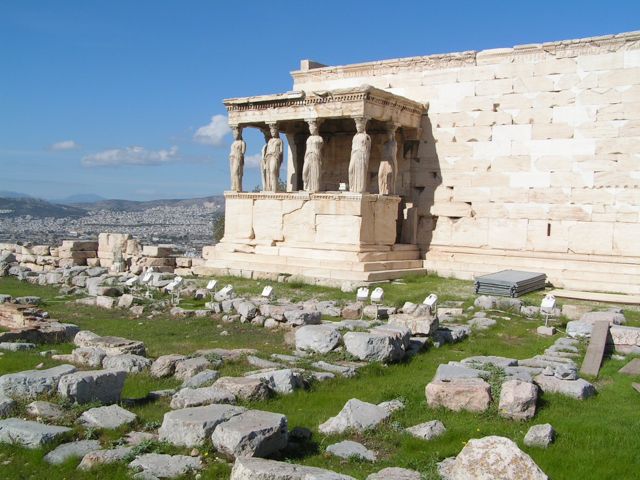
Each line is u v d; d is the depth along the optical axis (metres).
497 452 6.97
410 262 27.20
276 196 27.41
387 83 30.09
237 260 27.64
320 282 24.06
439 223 28.64
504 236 27.11
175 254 31.94
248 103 28.33
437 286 23.98
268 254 27.39
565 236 25.86
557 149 26.05
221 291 20.97
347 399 10.44
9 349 13.79
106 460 7.58
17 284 26.86
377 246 26.22
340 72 31.55
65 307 20.56
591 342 13.84
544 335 16.28
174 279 24.06
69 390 9.32
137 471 7.38
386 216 26.73
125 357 12.25
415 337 14.77
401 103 27.30
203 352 13.20
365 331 14.05
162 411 9.61
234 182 29.11
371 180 30.06
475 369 11.39
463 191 28.08
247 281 25.25
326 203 26.00
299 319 16.70
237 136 29.16
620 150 24.86
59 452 7.88
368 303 20.08
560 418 9.46
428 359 13.53
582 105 25.53
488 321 17.23
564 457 7.95
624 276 24.03
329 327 14.05
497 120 27.30
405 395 10.45
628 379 11.95
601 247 25.16
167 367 11.86
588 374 12.20
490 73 27.47
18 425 8.36
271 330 16.78
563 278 24.94
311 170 26.75
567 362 12.75
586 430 8.95
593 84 25.31
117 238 31.69
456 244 28.22
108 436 8.43
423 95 29.08
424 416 9.53
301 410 9.82
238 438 7.59
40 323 16.02
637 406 10.31
